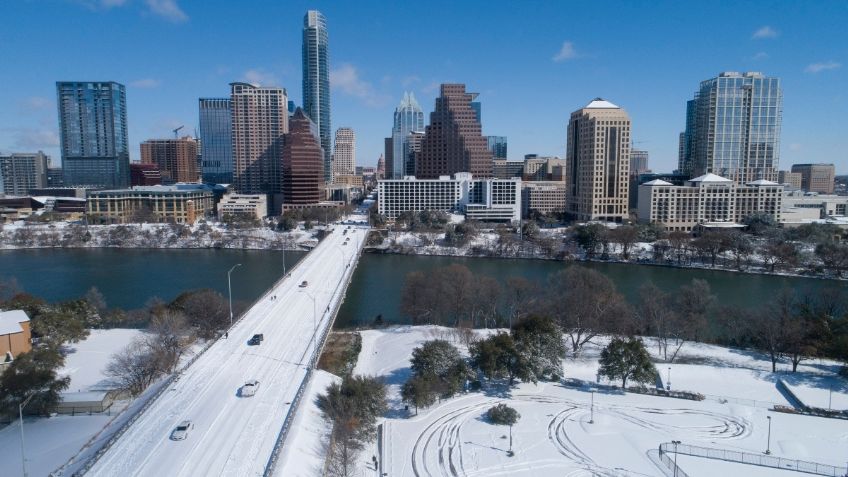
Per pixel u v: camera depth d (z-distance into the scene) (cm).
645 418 8988
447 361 10019
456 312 15275
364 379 9000
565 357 11662
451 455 7688
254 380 8650
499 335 10931
